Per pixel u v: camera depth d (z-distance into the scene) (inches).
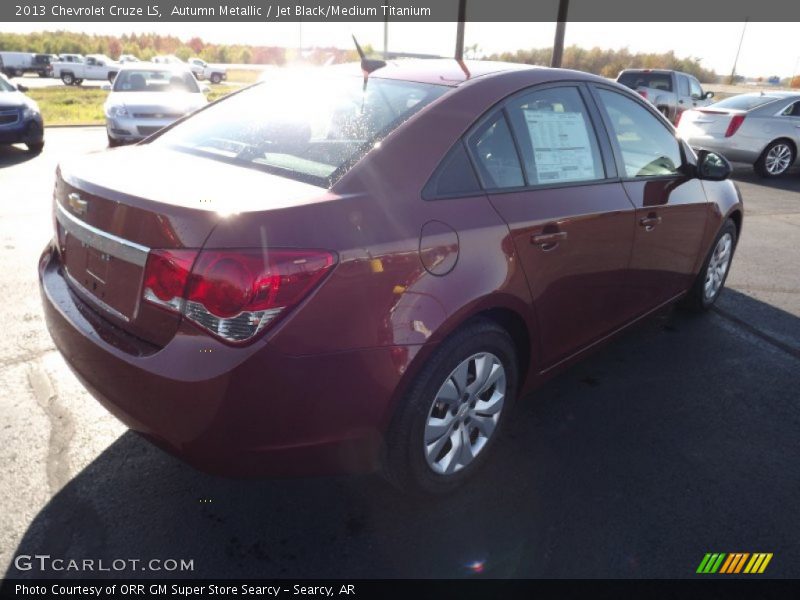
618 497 98.8
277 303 70.6
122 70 441.4
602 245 113.0
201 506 93.8
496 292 90.6
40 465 100.6
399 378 81.0
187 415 72.9
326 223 75.1
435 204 86.4
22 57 1561.3
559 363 114.4
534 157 103.6
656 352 151.3
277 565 83.9
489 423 100.7
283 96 111.4
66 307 89.8
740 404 128.5
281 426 74.6
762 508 97.6
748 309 181.9
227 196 76.6
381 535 89.6
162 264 72.5
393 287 79.1
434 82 102.3
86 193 84.9
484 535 90.0
